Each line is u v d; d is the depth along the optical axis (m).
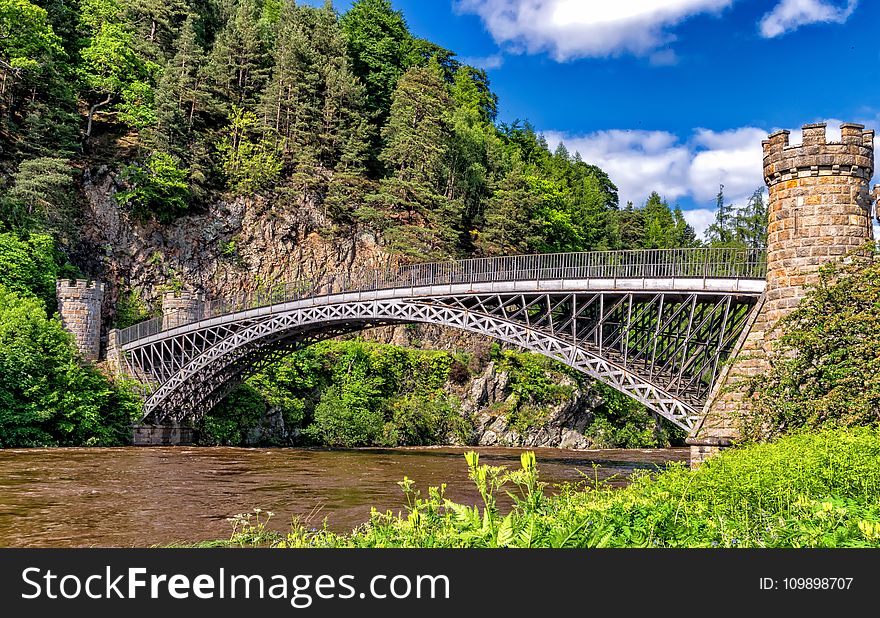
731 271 31.06
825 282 23.34
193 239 72.69
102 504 22.56
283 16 102.81
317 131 86.31
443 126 88.38
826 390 21.50
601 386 78.31
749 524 8.52
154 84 80.50
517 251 85.50
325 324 49.12
